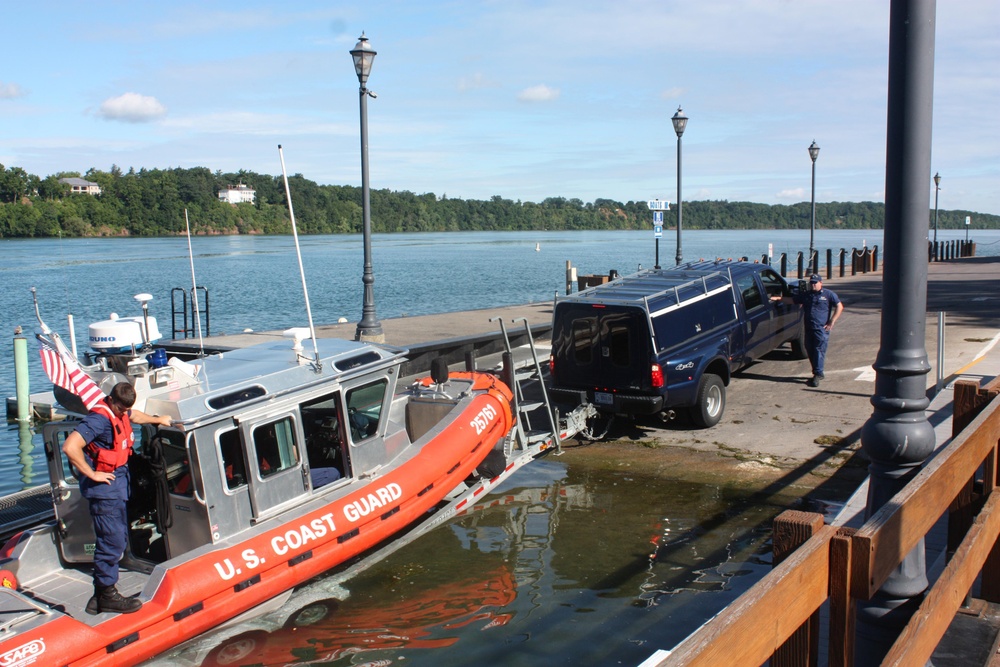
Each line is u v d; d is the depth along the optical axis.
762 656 2.31
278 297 40.75
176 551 6.43
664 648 5.92
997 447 5.03
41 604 5.95
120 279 52.25
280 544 6.52
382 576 7.31
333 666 5.89
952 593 3.44
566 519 8.49
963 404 5.42
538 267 67.38
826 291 12.59
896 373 4.64
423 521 8.05
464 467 8.53
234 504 6.43
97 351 6.88
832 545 2.79
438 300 38.97
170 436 6.25
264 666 5.93
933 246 47.50
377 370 7.73
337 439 7.47
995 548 4.59
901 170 4.51
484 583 7.11
